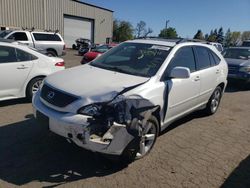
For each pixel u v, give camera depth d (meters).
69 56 24.70
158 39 5.58
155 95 4.16
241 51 12.34
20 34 17.03
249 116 7.00
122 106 3.58
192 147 4.79
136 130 3.62
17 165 3.81
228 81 11.19
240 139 5.35
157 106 4.16
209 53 6.19
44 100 3.96
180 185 3.62
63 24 38.34
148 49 4.96
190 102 5.34
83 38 39.75
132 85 3.97
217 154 4.60
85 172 3.74
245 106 8.08
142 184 3.56
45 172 3.68
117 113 3.53
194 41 5.86
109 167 3.89
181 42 5.28
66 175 3.65
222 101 8.54
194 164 4.19
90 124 3.43
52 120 3.69
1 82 6.06
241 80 10.74
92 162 3.98
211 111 6.63
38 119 4.00
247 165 4.29
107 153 3.53
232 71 10.95
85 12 41.25
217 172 4.02
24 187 3.35
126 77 4.25
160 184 3.60
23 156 4.05
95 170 3.79
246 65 10.80
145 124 3.91
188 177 3.82
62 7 37.59
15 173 3.62
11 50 6.26
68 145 4.43
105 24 45.44
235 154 4.65
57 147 4.36
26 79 6.50
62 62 7.27
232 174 4.00
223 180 3.82
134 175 3.75
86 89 3.75
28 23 33.84
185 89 4.97
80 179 3.58
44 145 4.41
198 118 6.48
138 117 3.66
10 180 3.47
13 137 4.65
